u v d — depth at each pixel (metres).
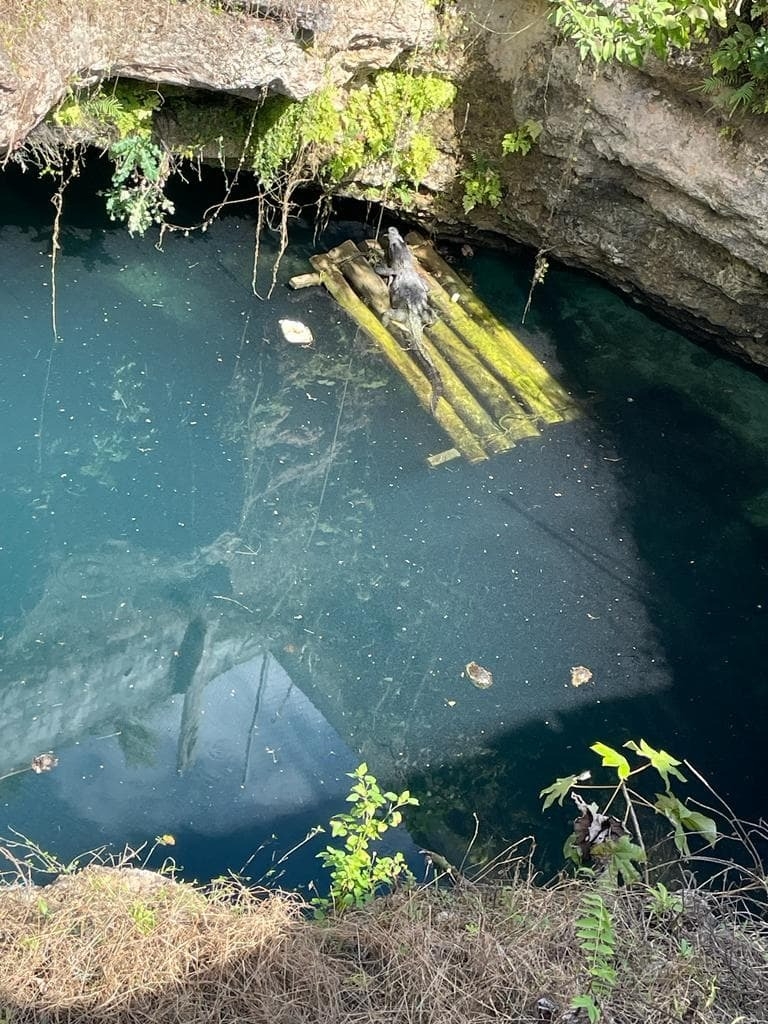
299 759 7.00
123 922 4.91
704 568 8.59
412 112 10.26
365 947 4.92
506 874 6.07
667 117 9.16
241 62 8.78
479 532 8.62
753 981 4.64
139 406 9.27
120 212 10.67
